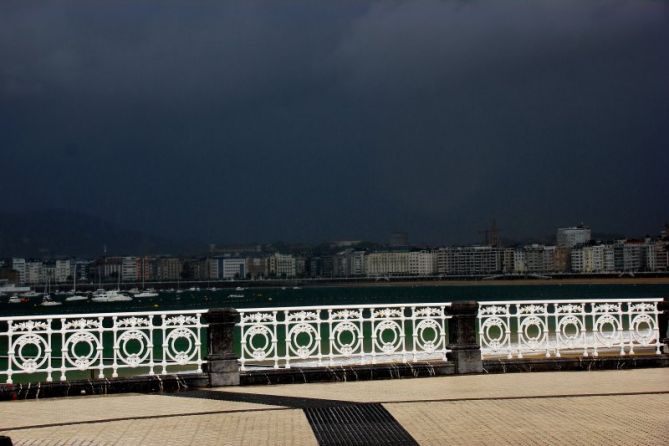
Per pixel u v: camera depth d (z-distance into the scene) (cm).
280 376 1519
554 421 1088
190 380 1480
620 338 1694
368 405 1250
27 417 1200
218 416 1180
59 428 1106
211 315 1503
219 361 1498
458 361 1592
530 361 1631
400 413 1175
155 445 983
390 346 1608
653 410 1166
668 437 974
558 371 1625
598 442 950
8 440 771
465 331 1608
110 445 988
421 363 1590
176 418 1169
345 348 1589
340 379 1541
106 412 1234
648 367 1669
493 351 1725
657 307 1709
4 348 5444
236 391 1435
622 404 1220
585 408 1188
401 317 1616
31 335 1443
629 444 938
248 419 1150
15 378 3194
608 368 1655
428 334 4478
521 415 1139
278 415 1177
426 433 1025
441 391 1383
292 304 16438
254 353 1536
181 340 5178
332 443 974
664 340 1695
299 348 1567
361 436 1014
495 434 1009
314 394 1380
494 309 1652
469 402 1261
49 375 1445
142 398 1377
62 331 1455
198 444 983
